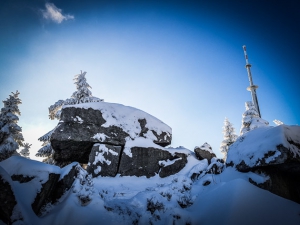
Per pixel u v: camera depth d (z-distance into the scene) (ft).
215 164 35.09
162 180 37.65
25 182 19.26
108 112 43.47
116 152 39.40
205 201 24.17
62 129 39.60
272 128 27.27
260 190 22.70
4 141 62.69
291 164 23.85
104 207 21.86
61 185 22.25
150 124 46.75
